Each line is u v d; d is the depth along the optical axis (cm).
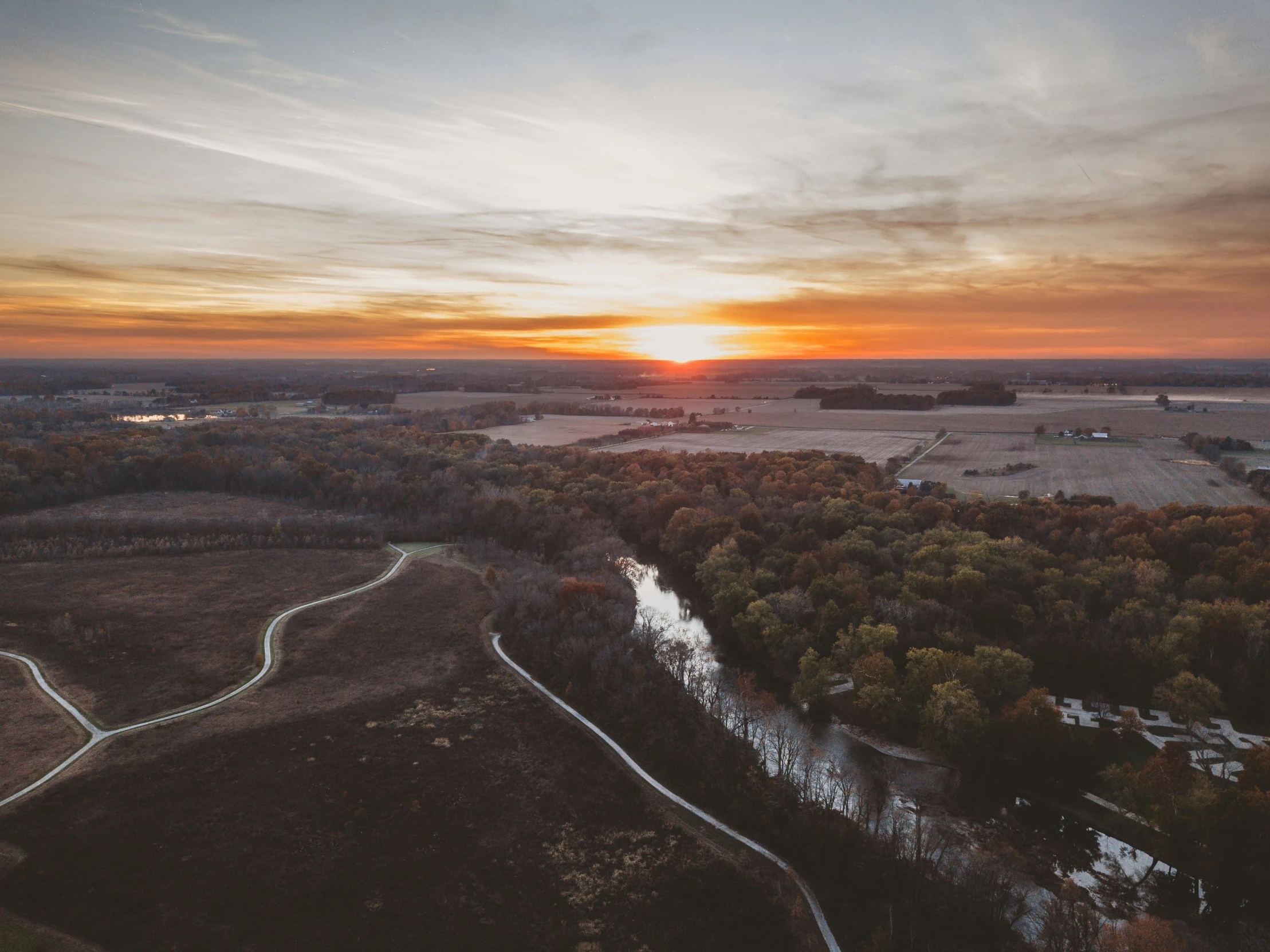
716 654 12000
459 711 9669
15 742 8706
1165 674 9638
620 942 6131
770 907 6494
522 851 7162
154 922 6131
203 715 9419
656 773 8400
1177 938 5900
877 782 8488
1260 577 11331
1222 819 6475
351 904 6444
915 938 6138
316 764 8444
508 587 13388
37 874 6569
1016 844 7438
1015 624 11406
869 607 11456
